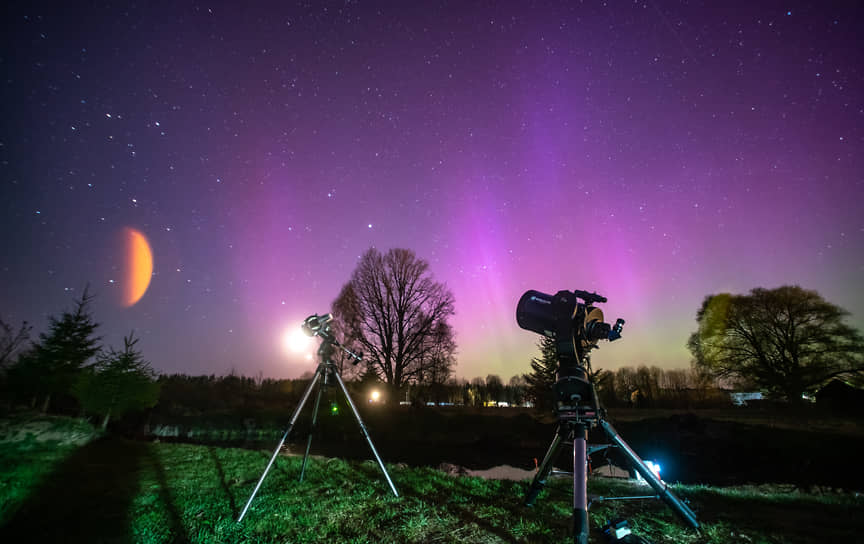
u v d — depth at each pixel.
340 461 7.43
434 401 41.12
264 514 4.25
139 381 16.45
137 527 3.87
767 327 37.47
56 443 8.38
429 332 35.94
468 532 3.78
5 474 5.57
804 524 4.08
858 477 14.18
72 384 15.63
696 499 5.11
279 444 4.36
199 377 44.41
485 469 15.81
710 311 40.84
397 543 3.55
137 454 7.96
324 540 3.62
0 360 14.14
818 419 26.34
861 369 33.28
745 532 3.79
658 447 21.23
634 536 3.37
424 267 38.53
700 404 48.72
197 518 4.16
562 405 3.52
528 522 4.01
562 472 4.30
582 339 3.68
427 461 17.88
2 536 3.58
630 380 59.91
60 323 16.78
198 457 7.66
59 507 4.45
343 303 37.06
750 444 20.02
